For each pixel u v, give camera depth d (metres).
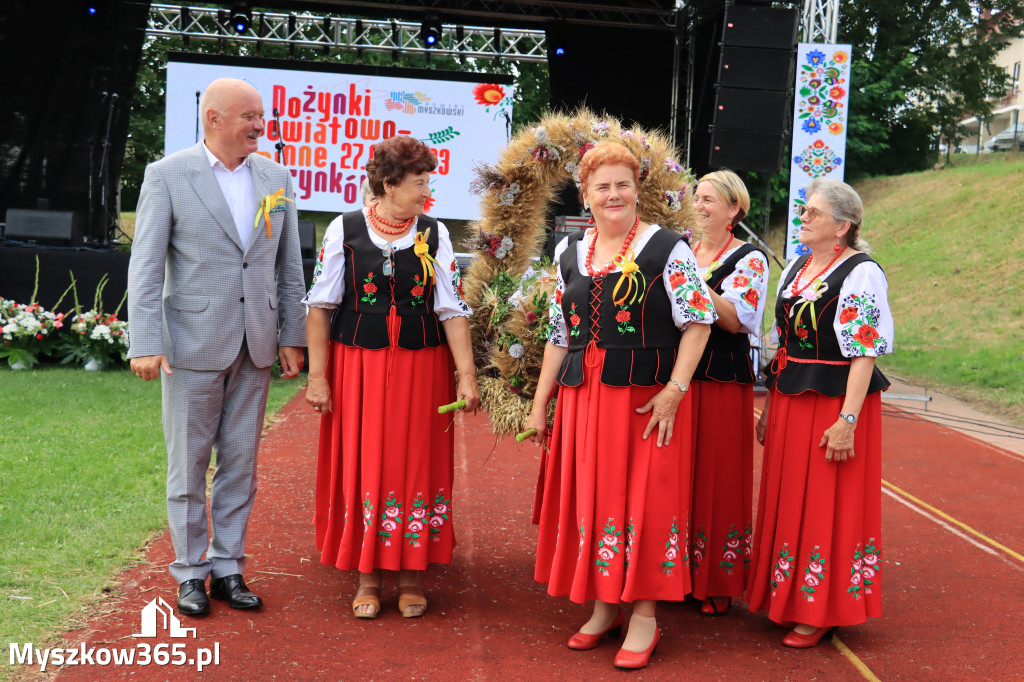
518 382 3.21
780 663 2.80
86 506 3.95
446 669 2.68
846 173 19.09
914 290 12.35
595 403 2.76
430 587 3.36
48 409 5.90
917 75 20.20
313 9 11.30
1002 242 12.34
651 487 2.73
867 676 2.71
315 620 3.01
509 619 3.09
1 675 2.50
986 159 19.12
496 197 3.40
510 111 11.88
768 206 8.34
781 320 3.02
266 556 3.60
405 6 10.84
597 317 2.76
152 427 5.52
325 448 3.16
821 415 2.88
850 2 20.38
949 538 4.11
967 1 20.59
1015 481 5.20
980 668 2.79
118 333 7.75
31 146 10.85
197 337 2.95
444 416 3.12
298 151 11.75
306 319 3.22
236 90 2.94
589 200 2.77
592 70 10.80
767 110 7.95
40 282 8.02
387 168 2.93
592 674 2.69
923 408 7.63
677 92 10.33
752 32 7.91
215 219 2.95
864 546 2.92
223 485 3.13
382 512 3.01
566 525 2.84
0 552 3.35
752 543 3.22
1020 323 10.18
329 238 3.04
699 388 3.14
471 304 3.38
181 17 11.62
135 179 18.17
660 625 3.10
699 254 3.30
